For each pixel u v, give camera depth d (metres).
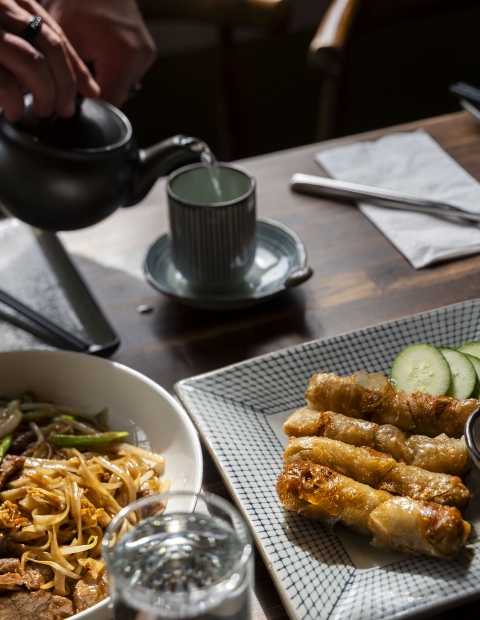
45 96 0.82
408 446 0.74
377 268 0.96
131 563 0.59
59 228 0.88
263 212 1.06
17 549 0.71
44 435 0.79
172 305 0.94
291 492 0.70
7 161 0.83
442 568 0.67
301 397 0.82
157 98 2.26
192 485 0.71
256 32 2.38
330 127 1.42
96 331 0.89
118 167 0.85
